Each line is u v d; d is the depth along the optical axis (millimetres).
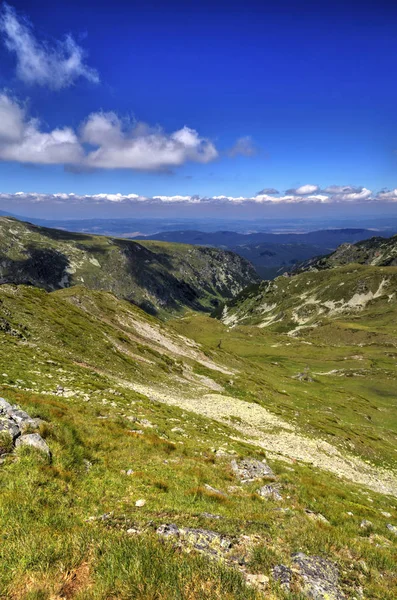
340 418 75438
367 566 9812
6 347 33594
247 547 9445
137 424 23859
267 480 20016
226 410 47562
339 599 7859
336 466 38969
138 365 54125
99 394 29328
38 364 32406
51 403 20359
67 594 6535
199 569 7441
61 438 14586
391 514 21844
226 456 23109
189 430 28234
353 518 16000
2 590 6461
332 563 9578
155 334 85438
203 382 65125
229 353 110875
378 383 122688
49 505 9797
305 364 153750
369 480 39094
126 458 16422
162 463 17453
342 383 122625
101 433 18328
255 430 41594
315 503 17000
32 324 46562
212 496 14344
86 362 43438
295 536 11008
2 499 9305
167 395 45125
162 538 8812
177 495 13523
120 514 10320
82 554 7605
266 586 7688
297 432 47312
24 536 7859
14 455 11766
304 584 8086
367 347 182625
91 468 13953
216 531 10195
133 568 7059
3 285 59125
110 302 91125
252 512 13500
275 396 77812
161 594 6633
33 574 6875
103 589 6566
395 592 8648
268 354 169250
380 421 83500
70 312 62250
